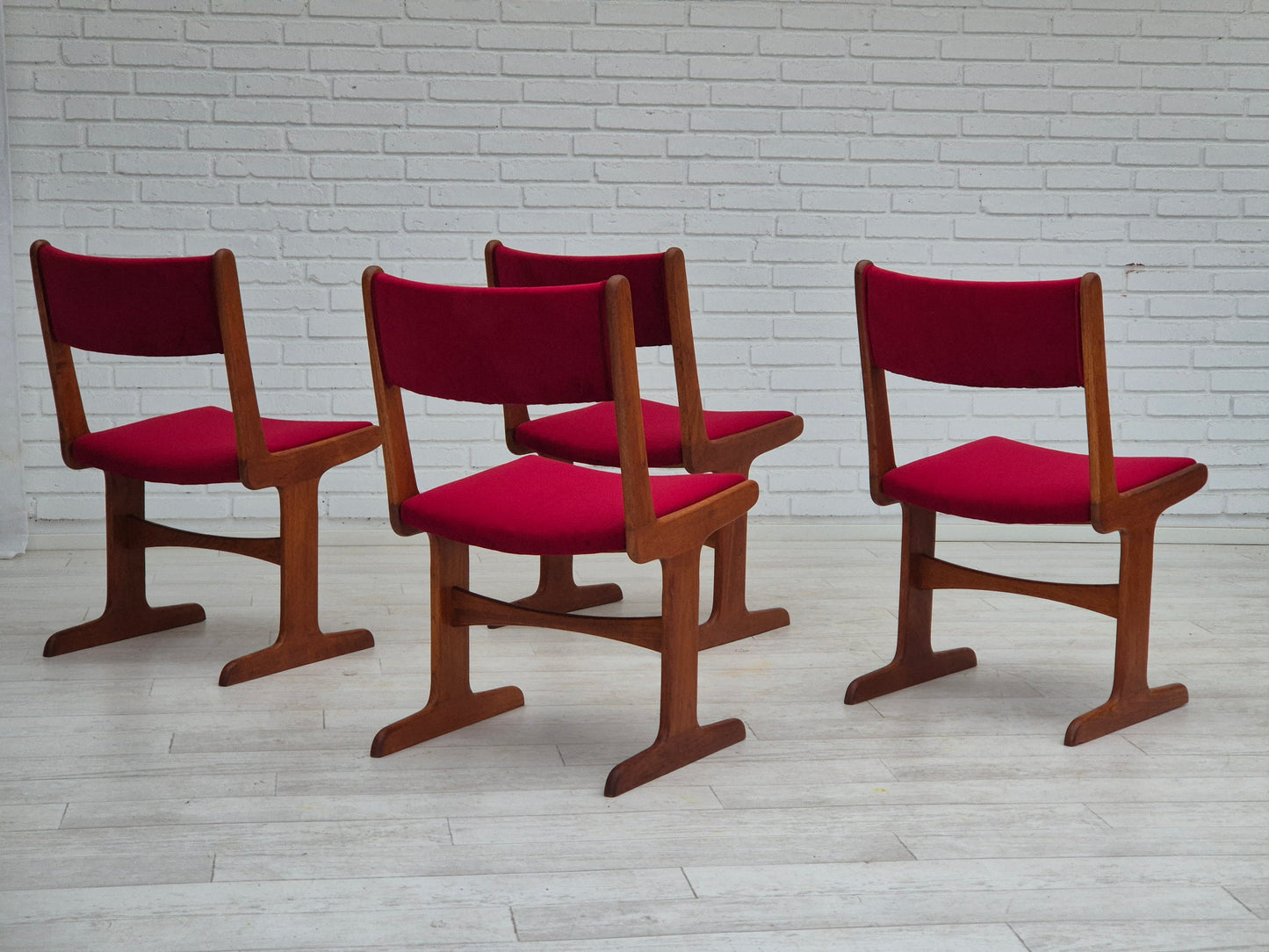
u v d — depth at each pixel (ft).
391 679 8.67
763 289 12.48
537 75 12.04
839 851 6.18
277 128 11.87
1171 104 12.44
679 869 5.97
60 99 11.59
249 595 10.71
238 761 7.19
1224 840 6.33
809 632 9.89
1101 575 11.82
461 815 6.54
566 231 12.30
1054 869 6.01
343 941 5.30
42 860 5.96
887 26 12.19
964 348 7.36
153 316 8.06
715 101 12.18
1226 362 12.84
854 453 12.77
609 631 7.16
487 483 7.44
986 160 12.44
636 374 6.31
